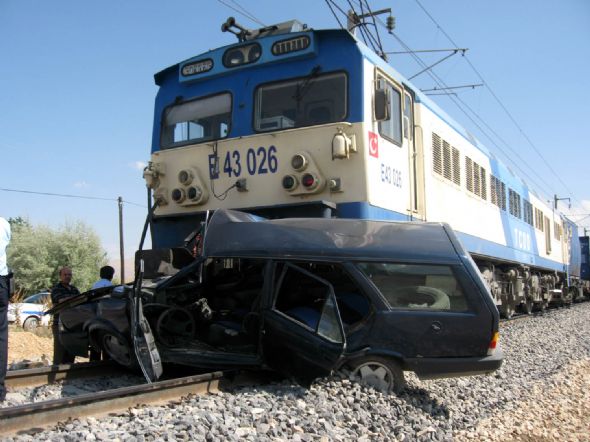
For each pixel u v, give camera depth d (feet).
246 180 27.17
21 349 35.12
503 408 22.33
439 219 34.22
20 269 122.62
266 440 14.35
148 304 20.61
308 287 21.40
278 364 19.54
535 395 25.16
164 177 29.63
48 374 20.89
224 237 21.54
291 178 25.66
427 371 19.25
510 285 54.95
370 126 25.76
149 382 18.75
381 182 26.43
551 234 78.54
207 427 14.66
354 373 19.66
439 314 19.42
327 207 24.93
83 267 128.06
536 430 20.07
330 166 25.41
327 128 25.50
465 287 19.69
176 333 21.30
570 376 30.04
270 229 21.15
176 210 28.96
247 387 19.70
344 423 16.78
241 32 30.37
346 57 26.23
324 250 20.20
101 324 20.68
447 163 36.68
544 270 74.90
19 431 13.96
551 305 91.09
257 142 27.12
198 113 29.60
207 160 28.35
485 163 46.91
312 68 26.81
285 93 27.35
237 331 21.16
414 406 19.35
